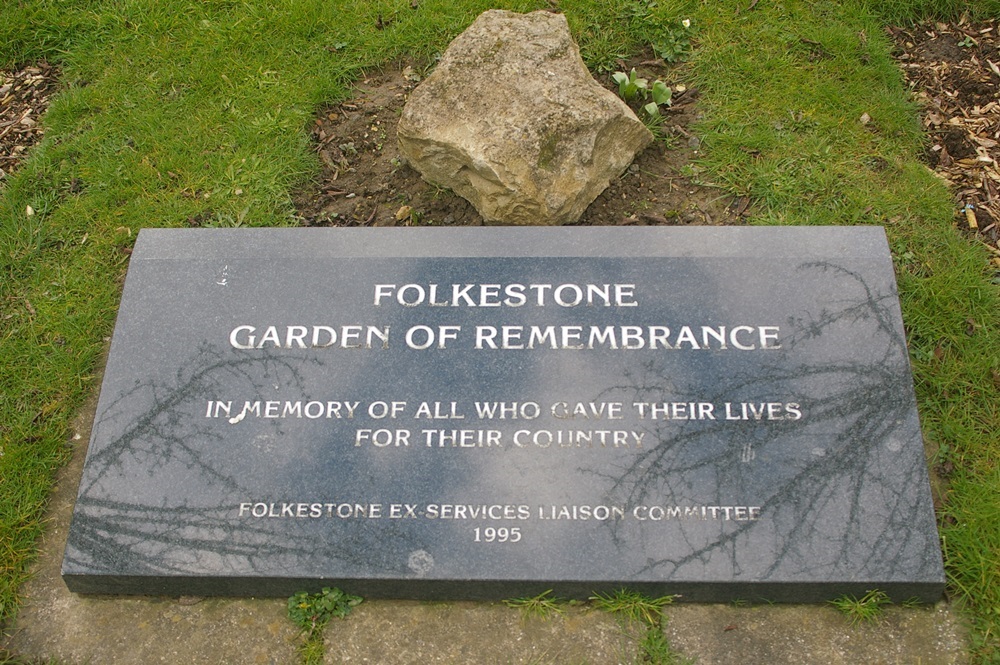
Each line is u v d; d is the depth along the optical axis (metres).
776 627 1.11
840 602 1.10
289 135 1.53
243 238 1.30
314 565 1.10
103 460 1.16
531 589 1.10
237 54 1.63
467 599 1.12
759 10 1.65
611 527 1.11
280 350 1.21
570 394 1.17
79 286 1.39
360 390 1.18
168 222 1.44
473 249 1.27
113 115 1.58
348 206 1.46
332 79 1.60
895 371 1.18
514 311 1.23
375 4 1.68
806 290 1.23
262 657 1.10
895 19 1.66
